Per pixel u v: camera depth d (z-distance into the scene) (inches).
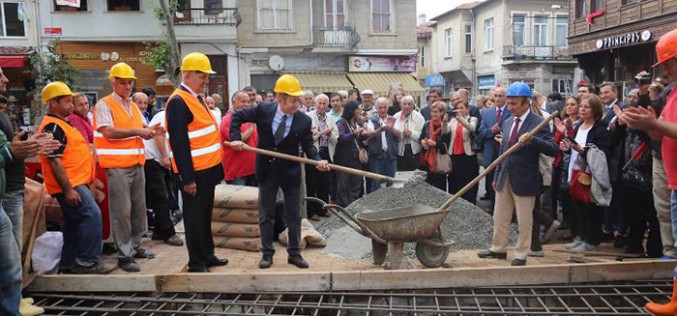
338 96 313.9
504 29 1088.8
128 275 177.9
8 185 149.6
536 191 195.0
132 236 208.8
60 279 176.9
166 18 636.7
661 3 579.5
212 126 192.7
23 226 168.9
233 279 177.6
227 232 230.2
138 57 725.3
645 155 202.4
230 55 751.7
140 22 711.1
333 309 164.7
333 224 255.9
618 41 653.9
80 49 710.5
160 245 237.1
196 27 722.2
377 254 198.8
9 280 139.6
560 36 1110.4
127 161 192.5
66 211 181.8
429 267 195.6
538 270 178.2
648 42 606.5
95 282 177.0
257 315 158.4
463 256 218.7
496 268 177.6
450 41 1266.0
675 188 133.3
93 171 190.7
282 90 191.9
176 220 286.4
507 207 207.2
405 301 175.2
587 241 223.0
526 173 194.2
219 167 195.5
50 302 173.0
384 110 303.7
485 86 1174.3
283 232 240.8
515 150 187.8
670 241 191.8
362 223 193.3
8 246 137.9
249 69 780.0
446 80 1289.4
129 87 197.3
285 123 196.5
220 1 734.5
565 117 254.1
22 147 136.2
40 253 183.0
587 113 216.8
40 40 692.7
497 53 1117.1
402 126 306.2
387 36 842.2
